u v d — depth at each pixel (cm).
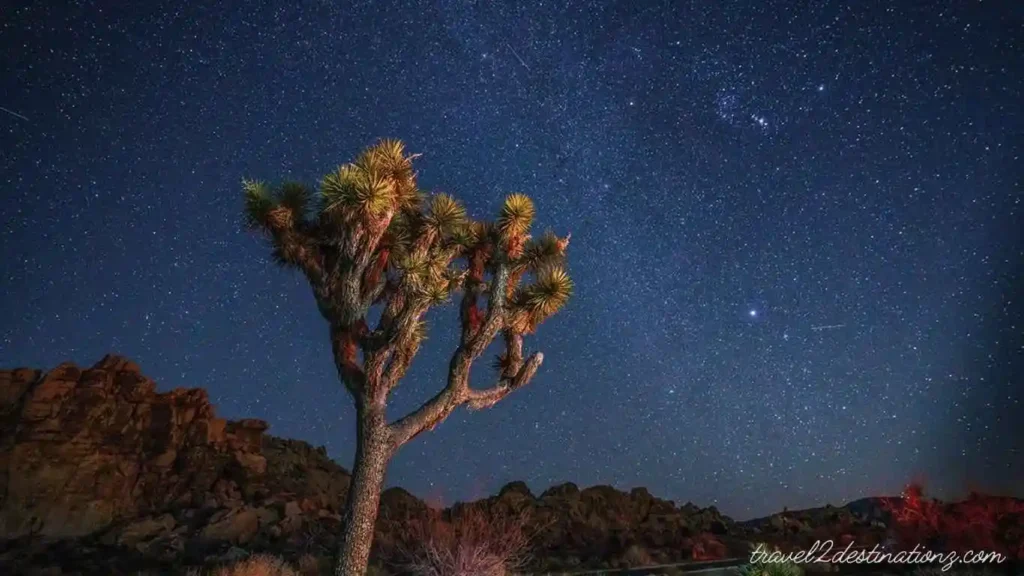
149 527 1820
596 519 2341
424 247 1156
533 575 1538
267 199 1141
